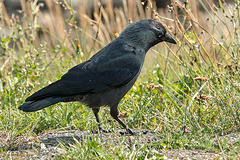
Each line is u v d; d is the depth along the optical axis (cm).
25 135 875
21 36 1424
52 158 733
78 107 1013
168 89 1141
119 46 965
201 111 951
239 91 984
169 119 971
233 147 734
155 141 804
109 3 2061
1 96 1095
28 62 1271
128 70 938
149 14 1981
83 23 1967
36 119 960
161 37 1010
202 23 1645
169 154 727
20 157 747
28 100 859
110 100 938
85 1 2197
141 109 995
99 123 911
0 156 751
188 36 1135
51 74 1476
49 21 2067
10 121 943
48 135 904
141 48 984
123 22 1966
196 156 712
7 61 1359
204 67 1138
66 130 957
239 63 1041
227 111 918
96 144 721
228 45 1170
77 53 1394
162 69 1325
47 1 2102
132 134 912
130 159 679
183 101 1017
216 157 694
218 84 1030
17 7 2434
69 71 930
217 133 862
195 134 852
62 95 888
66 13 2311
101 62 933
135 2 2034
